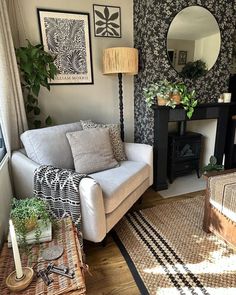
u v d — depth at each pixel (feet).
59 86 8.22
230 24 8.49
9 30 6.37
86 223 4.99
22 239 3.59
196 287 4.42
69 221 4.33
